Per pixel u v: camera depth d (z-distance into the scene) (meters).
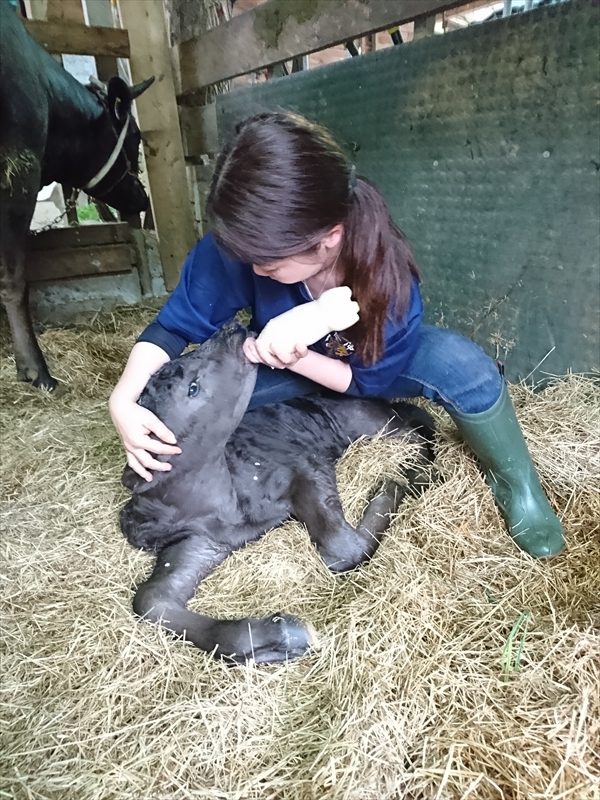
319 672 1.36
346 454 1.99
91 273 4.10
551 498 1.83
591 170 2.09
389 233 1.45
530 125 2.23
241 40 3.65
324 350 1.76
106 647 1.45
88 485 2.09
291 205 1.14
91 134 3.63
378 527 1.70
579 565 1.60
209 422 1.61
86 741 1.26
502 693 1.27
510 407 1.72
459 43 2.39
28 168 2.77
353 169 1.29
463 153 2.52
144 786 1.17
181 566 1.60
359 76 2.89
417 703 1.25
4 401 2.80
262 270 1.29
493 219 2.49
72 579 1.67
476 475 1.86
